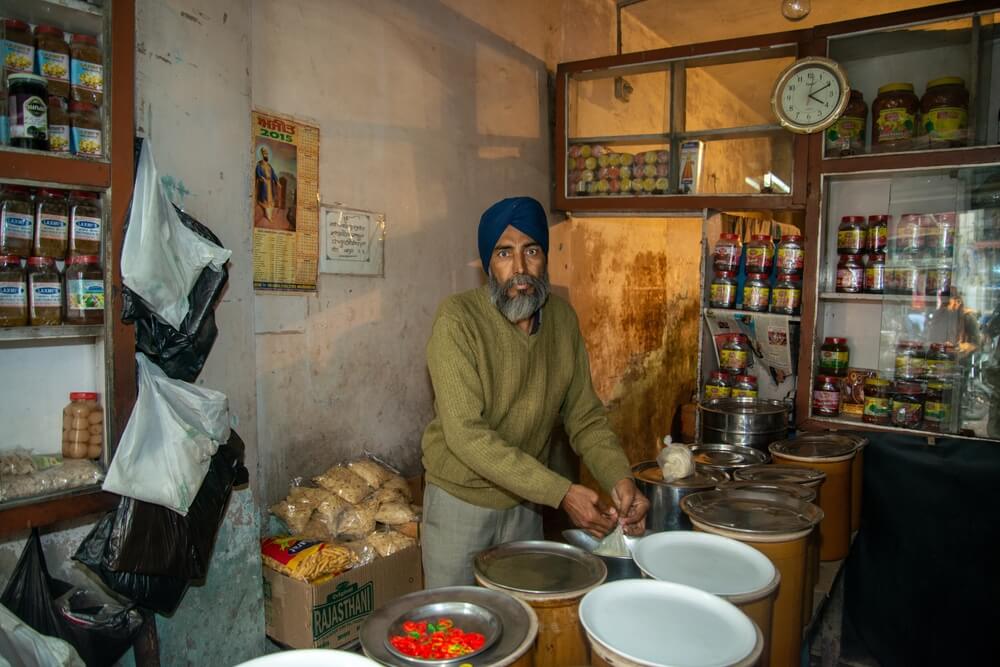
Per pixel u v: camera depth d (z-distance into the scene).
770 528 1.39
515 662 0.99
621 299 4.59
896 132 2.73
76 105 1.55
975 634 2.37
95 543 1.59
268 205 2.24
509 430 1.77
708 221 3.12
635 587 1.15
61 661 1.33
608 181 3.49
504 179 3.44
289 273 2.32
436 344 1.67
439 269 3.02
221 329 2.01
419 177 2.89
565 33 3.93
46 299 1.52
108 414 1.61
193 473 1.64
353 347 2.59
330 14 2.46
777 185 3.00
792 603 1.39
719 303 3.08
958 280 2.68
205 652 1.93
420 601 1.17
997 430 2.53
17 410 1.64
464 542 1.76
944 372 2.63
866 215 2.97
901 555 2.52
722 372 3.08
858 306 3.01
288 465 2.35
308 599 2.00
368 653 1.00
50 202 1.55
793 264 2.94
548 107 3.79
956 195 2.71
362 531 2.29
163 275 1.64
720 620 1.04
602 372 4.39
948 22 2.62
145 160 1.64
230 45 1.99
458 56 3.10
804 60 2.81
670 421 5.43
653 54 3.28
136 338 1.67
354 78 2.56
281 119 2.28
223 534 1.96
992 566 2.36
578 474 3.40
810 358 2.86
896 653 2.49
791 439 2.44
